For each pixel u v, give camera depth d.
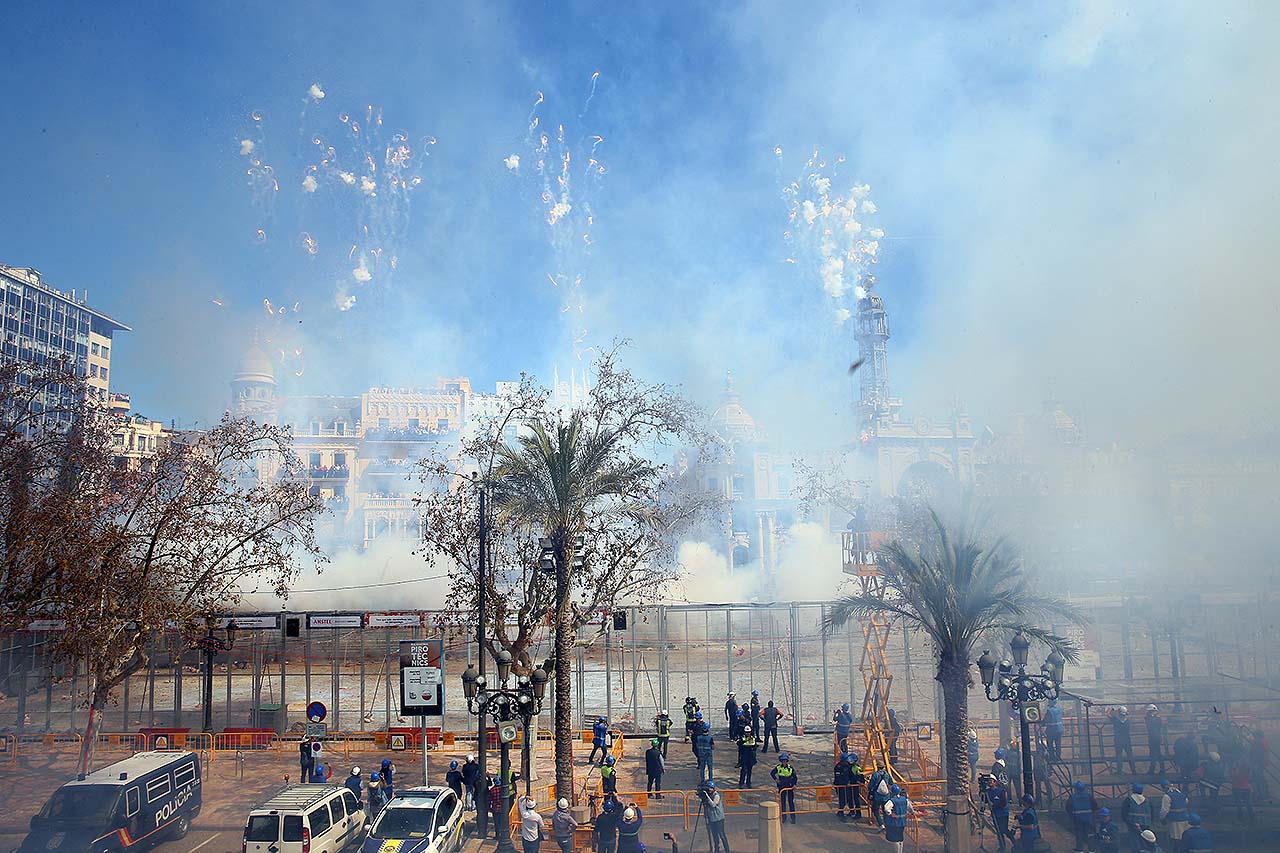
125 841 21.17
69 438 38.03
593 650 52.81
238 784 28.98
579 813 22.69
